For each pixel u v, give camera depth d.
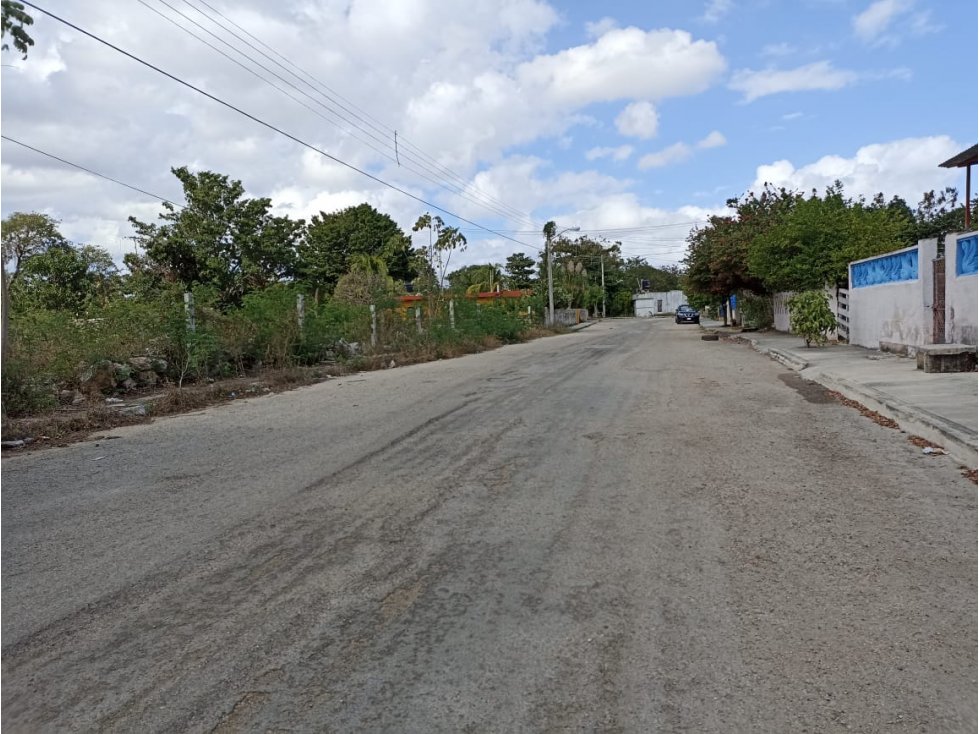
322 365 19.08
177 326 14.67
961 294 13.80
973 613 3.65
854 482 6.07
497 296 48.97
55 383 12.18
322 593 4.13
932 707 2.88
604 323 65.19
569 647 3.43
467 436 8.51
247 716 2.96
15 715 3.02
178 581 4.38
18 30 11.81
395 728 2.84
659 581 4.15
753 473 6.43
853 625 3.56
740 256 28.98
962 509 5.26
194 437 9.35
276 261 37.31
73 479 7.16
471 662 3.32
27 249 35.03
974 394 9.45
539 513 5.46
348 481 6.60
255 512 5.72
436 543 4.88
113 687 3.21
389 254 52.56
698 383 13.02
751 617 3.67
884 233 22.31
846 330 21.05
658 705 2.94
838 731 2.74
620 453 7.37
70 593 4.25
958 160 20.88
